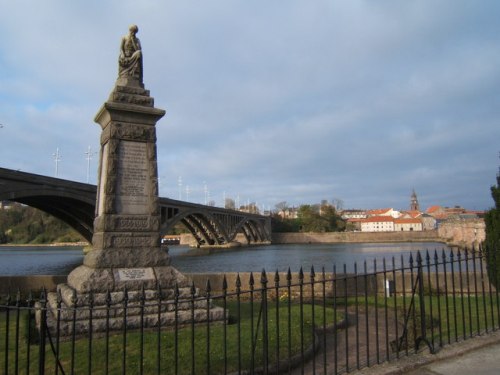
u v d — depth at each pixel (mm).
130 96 12719
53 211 57188
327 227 164375
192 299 5773
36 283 17203
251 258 69312
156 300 10773
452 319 11312
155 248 12266
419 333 9641
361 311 13898
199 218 95375
